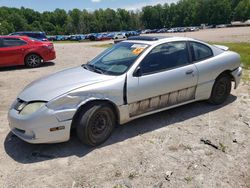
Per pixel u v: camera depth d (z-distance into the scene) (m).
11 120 3.74
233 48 16.11
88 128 3.68
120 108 3.98
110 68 4.27
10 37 10.27
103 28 129.50
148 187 3.01
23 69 10.30
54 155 3.69
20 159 3.63
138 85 4.08
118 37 57.28
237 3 120.88
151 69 4.28
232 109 5.22
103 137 3.91
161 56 4.43
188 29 87.69
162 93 4.38
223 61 5.19
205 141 3.96
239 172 3.25
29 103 3.66
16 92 6.92
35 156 3.69
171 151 3.73
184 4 129.12
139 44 4.54
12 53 10.16
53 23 130.12
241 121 4.67
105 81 3.89
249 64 10.05
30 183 3.13
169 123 4.62
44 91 3.73
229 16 116.12
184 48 4.75
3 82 8.08
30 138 3.57
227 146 3.84
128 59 4.30
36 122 3.48
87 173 3.28
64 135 3.63
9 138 4.24
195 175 3.20
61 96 3.55
